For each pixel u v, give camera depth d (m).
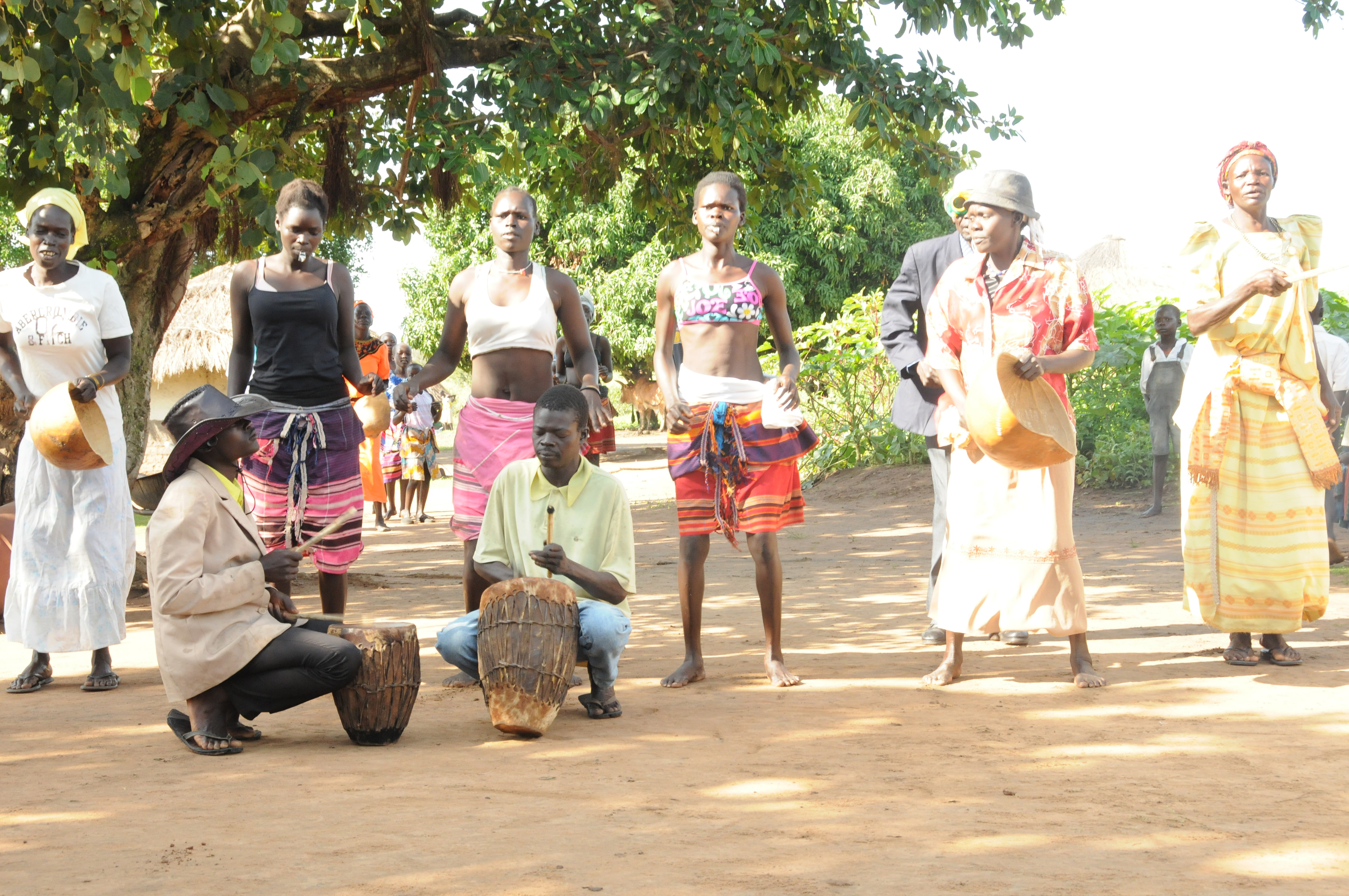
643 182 11.49
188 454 3.97
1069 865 2.63
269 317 5.50
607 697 4.38
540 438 4.46
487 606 4.09
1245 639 5.14
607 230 26.31
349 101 8.66
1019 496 4.75
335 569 5.66
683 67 8.15
